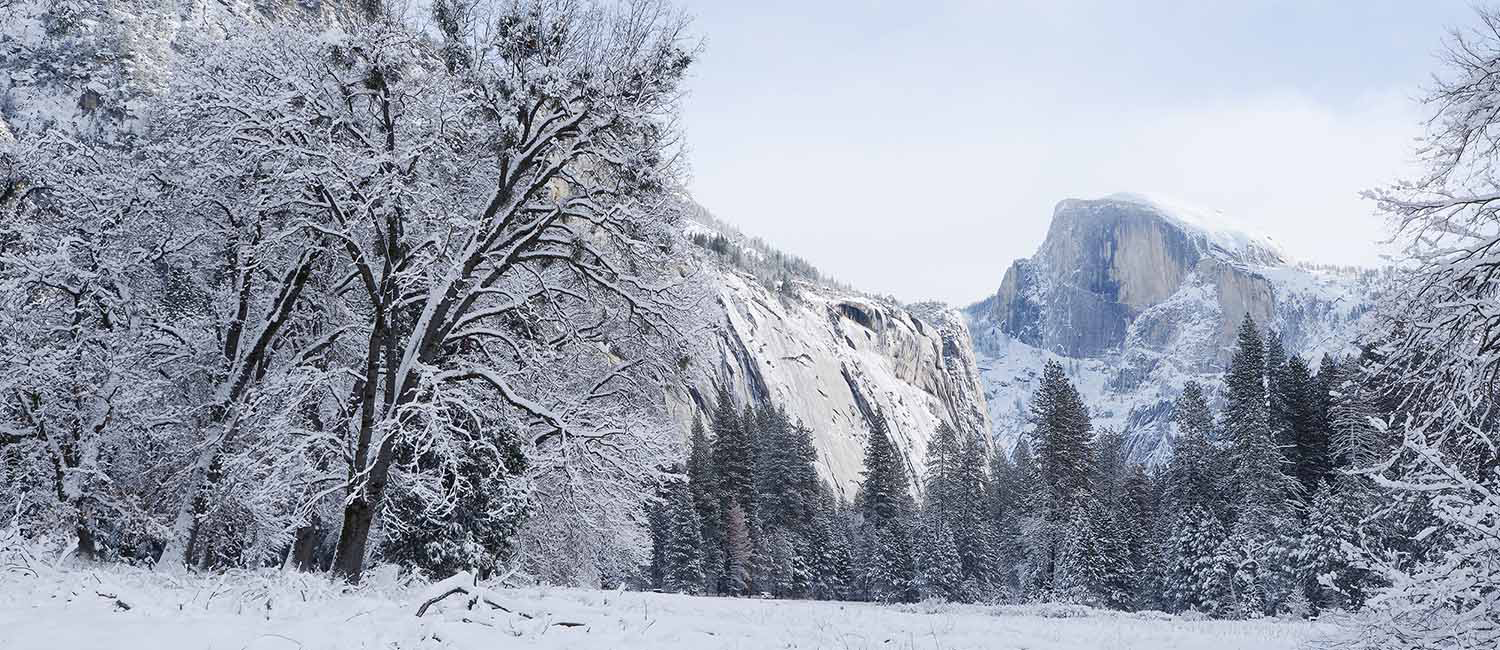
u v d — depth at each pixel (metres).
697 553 68.88
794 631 13.36
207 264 20.80
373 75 18.00
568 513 23.80
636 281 19.64
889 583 78.94
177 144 19.52
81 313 20.02
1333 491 51.06
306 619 10.59
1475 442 11.25
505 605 11.72
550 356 20.47
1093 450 75.62
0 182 20.86
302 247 19.53
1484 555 8.52
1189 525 56.31
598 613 13.02
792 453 92.31
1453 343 12.22
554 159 19.41
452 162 19.36
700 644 11.28
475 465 21.17
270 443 17.36
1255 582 50.94
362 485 17.02
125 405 18.70
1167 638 16.73
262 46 19.17
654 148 19.09
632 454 19.81
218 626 9.79
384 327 18.30
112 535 19.33
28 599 10.89
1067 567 62.03
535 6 18.17
